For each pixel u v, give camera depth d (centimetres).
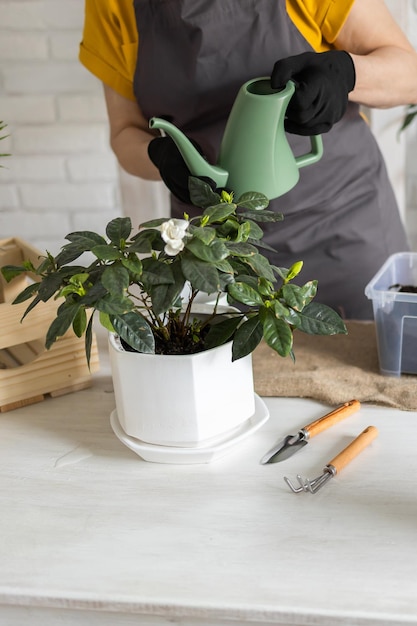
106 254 92
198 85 150
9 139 245
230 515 94
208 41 146
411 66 148
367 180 165
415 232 246
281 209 158
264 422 109
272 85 119
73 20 228
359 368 125
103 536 92
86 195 251
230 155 122
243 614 81
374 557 86
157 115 159
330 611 79
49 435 114
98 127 241
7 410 122
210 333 103
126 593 83
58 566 88
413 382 119
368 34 149
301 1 146
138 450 104
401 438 108
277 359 129
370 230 165
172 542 91
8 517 97
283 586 83
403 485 98
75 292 96
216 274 89
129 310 91
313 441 108
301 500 96
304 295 96
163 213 248
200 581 84
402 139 225
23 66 235
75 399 124
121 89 166
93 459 108
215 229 99
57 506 98
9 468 107
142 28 152
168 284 91
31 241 259
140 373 100
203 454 103
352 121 161
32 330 120
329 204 161
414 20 219
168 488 100
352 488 98
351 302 168
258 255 97
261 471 102
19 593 85
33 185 251
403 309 116
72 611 88
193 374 99
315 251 165
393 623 78
